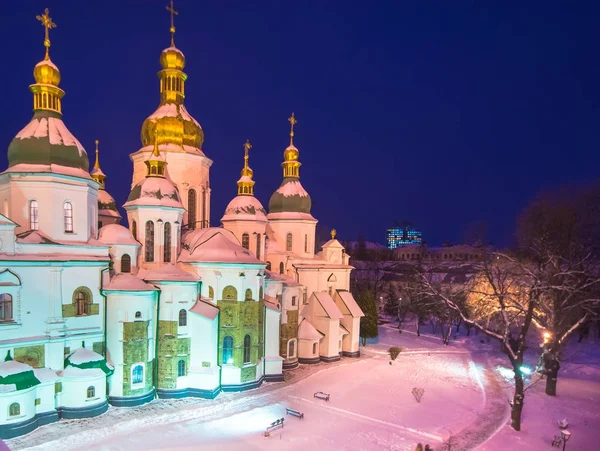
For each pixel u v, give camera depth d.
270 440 31.09
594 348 61.53
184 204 49.31
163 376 39.31
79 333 34.75
